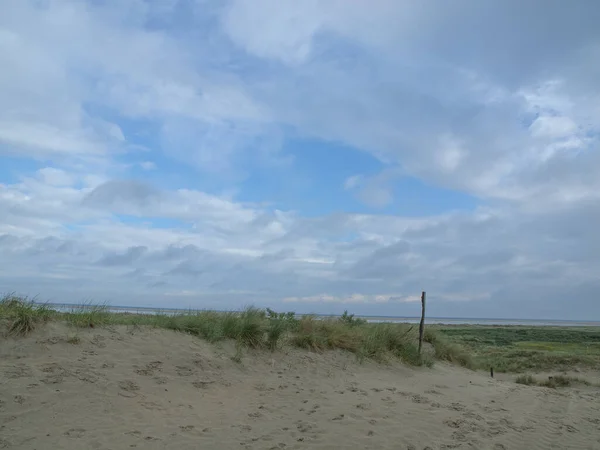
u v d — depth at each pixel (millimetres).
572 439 7840
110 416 6629
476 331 54781
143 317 11641
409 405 8984
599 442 7781
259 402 8234
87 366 8031
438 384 12141
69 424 6168
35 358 7926
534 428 8289
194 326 11328
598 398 12406
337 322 15070
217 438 6312
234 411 7578
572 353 26812
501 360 24016
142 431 6277
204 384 8703
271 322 12414
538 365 22688
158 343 9867
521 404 10516
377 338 14578
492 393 11688
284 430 6867
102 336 9445
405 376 12719
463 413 8797
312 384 9938
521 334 50531
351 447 6375
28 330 8602
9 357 7766
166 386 8172
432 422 7910
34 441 5551
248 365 10391
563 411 10180
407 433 7172
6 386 6754
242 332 11570
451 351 17953
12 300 9219
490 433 7629
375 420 7641
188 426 6656
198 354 9953
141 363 8781
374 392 9828
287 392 9070
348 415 7793
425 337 18078
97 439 5836
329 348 12938
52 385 7113
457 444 6898
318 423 7277
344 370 11727
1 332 8281
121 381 7848
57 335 8859
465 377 14516
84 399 6953
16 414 6152
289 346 12258
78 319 9727
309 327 13492
